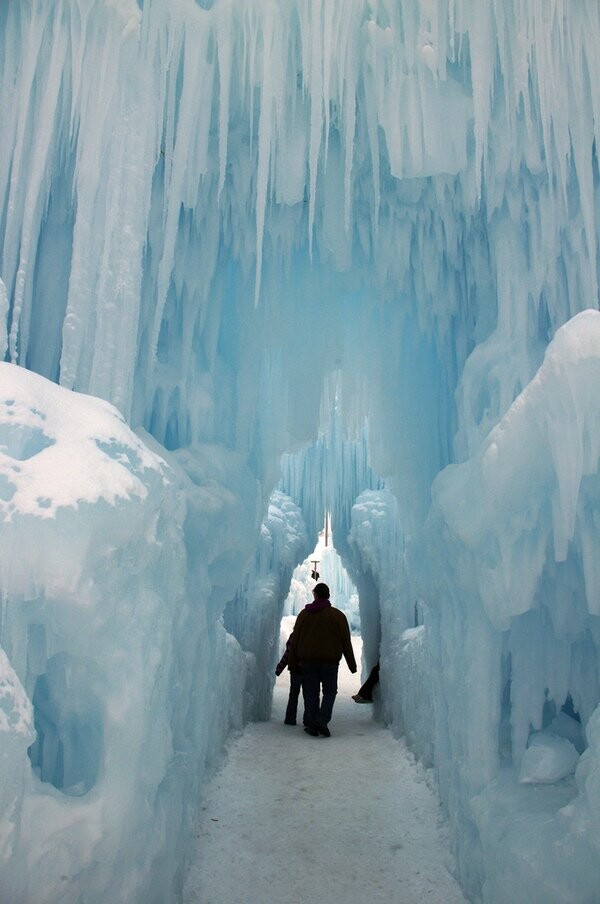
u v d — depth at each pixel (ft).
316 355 18.11
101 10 12.05
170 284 15.88
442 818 14.75
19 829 6.29
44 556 7.18
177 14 12.19
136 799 8.00
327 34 12.00
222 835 13.97
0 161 11.93
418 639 21.59
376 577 31.01
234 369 17.80
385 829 14.58
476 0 11.93
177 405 15.96
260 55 12.66
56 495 7.36
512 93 12.72
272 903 11.27
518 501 10.77
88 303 12.07
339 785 17.74
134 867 8.29
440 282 17.43
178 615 10.80
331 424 34.27
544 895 8.68
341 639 25.36
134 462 8.96
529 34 11.93
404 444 18.89
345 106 13.51
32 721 6.44
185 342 15.88
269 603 30.45
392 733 24.66
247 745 22.30
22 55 12.01
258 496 17.28
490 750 11.84
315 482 35.55
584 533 10.27
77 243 11.95
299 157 13.93
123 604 8.27
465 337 17.63
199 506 13.44
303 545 34.73
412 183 15.19
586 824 8.58
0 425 7.63
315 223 16.74
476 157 12.45
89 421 8.79
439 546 14.08
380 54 12.60
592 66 12.21
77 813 7.23
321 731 24.45
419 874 12.46
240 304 17.43
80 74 12.05
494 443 10.75
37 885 6.81
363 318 19.04
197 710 13.93
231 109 13.66
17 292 11.58
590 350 9.41
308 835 14.19
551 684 12.05
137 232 12.38
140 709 8.11
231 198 15.64
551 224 13.71
